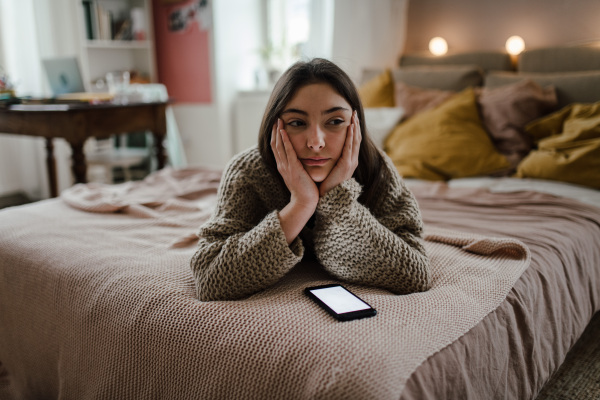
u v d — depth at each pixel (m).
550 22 2.41
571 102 2.02
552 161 1.76
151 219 1.32
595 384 1.22
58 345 0.95
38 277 1.00
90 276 0.93
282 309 0.75
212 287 0.81
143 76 3.85
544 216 1.37
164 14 3.71
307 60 0.88
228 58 3.55
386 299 0.79
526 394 0.86
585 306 1.18
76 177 2.12
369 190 0.96
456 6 2.70
